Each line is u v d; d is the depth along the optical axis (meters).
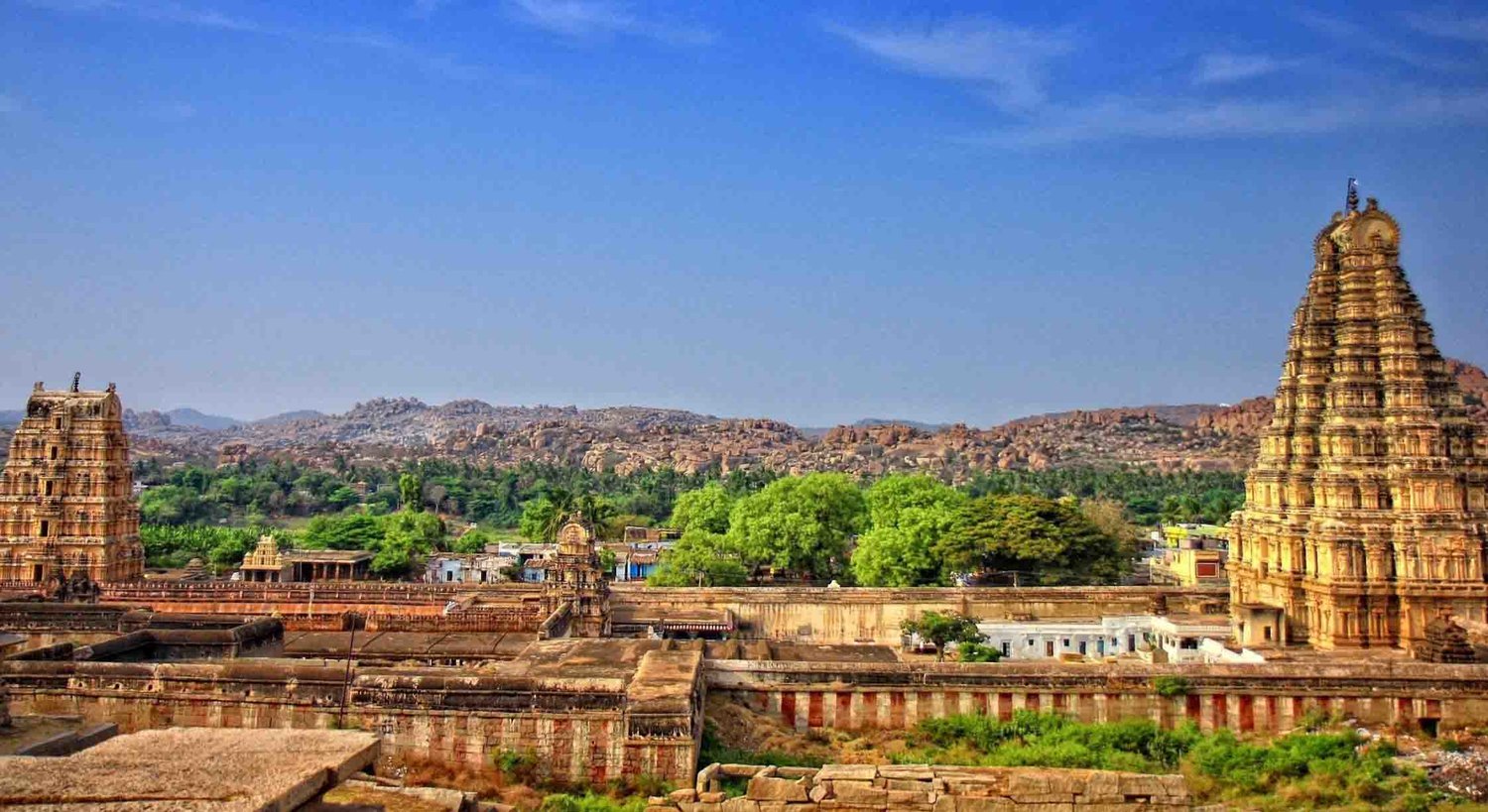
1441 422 77.75
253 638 63.03
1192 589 99.38
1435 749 55.56
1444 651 63.69
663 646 62.91
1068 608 100.56
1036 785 33.97
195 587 98.69
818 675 57.09
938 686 57.28
